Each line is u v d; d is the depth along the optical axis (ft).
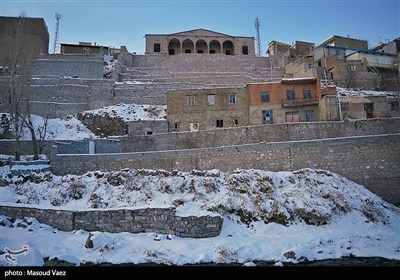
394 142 82.23
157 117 153.48
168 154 89.30
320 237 56.49
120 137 113.70
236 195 67.92
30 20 207.92
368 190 80.07
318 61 212.23
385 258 49.24
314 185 72.59
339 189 72.74
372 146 82.94
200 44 270.67
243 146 86.99
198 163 88.12
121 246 51.72
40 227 57.98
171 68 226.99
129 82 191.21
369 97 138.92
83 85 172.86
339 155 83.56
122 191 71.05
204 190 69.56
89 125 147.54
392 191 79.71
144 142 111.96
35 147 101.86
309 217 63.16
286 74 217.56
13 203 67.41
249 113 139.23
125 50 225.35
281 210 63.82
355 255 50.65
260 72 224.33
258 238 56.44
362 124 108.58
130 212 58.65
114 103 169.99
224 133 109.09
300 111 139.64
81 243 52.49
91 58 204.54
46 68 191.11
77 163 88.58
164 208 58.44
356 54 203.31
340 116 131.64
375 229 62.08
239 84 199.72
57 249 49.32
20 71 113.70
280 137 107.04
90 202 68.54
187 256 48.88
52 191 72.74
